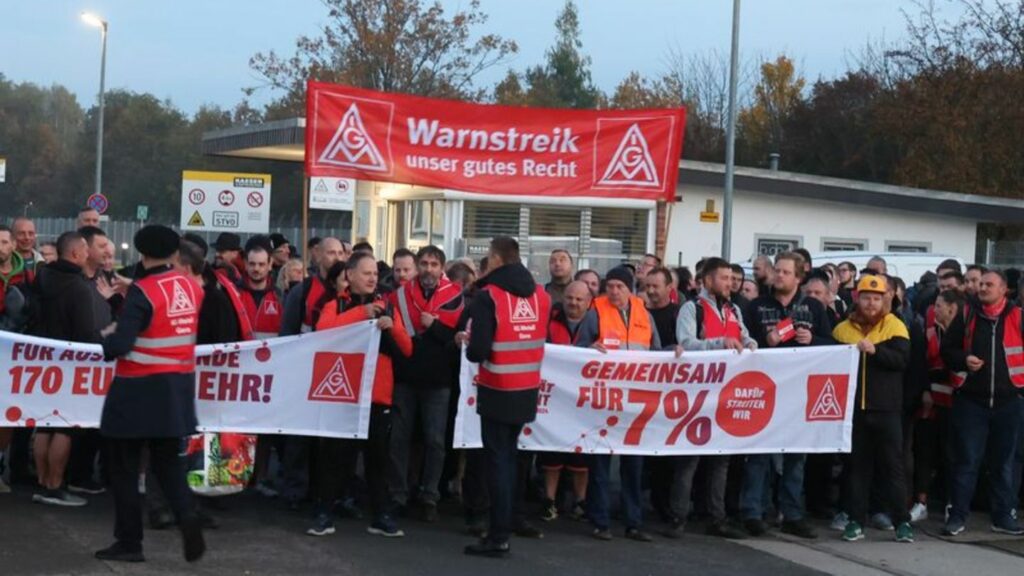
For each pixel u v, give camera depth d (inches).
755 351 382.6
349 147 426.6
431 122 433.7
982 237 1434.5
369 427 355.6
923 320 450.6
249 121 2588.6
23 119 3646.7
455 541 355.6
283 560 320.2
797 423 385.1
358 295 363.9
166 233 299.3
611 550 356.5
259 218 813.9
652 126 448.8
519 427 341.7
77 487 391.2
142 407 293.4
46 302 360.8
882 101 1857.8
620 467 378.9
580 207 832.3
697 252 967.0
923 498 428.8
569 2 3518.7
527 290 339.3
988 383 398.3
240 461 356.5
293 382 356.2
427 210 839.1
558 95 3344.0
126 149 2893.7
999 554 377.7
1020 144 1641.2
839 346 385.4
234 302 366.0
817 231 1005.8
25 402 355.9
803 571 343.0
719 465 384.5
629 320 384.2
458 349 377.7
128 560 305.7
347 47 1750.7
